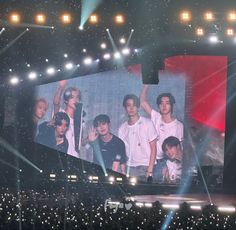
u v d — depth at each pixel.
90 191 37.06
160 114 40.22
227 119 39.41
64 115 41.91
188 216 22.64
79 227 20.42
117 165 41.09
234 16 36.25
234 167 39.47
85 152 41.75
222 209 26.16
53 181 40.97
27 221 20.95
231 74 39.03
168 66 39.72
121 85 40.81
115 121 41.12
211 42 36.75
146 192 38.69
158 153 40.34
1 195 31.50
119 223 20.83
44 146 42.50
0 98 42.38
